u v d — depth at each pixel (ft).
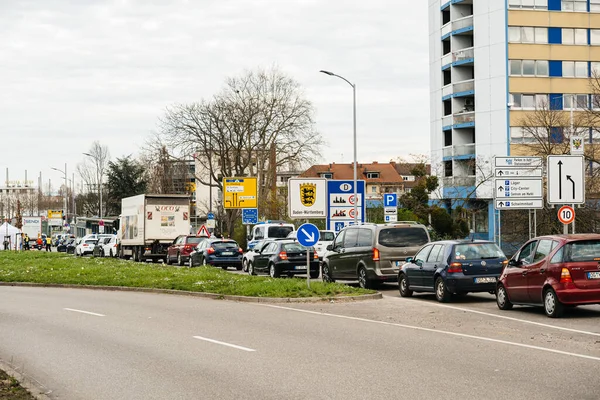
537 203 93.91
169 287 79.56
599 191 131.23
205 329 46.60
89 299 71.61
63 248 258.98
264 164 212.84
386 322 49.42
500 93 188.55
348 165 424.46
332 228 113.70
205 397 26.84
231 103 206.90
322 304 62.03
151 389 28.66
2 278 100.27
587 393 25.99
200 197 379.76
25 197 579.07
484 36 191.31
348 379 29.32
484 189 186.50
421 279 65.41
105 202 334.85
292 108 208.44
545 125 163.12
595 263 48.85
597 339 39.68
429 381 28.55
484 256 61.77
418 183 146.82
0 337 45.21
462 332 43.52
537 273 50.96
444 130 206.08
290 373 30.96
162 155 208.23
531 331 43.27
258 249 104.37
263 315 54.54
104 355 37.45
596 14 191.93
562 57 190.49
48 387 29.78
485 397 25.53
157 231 146.51
